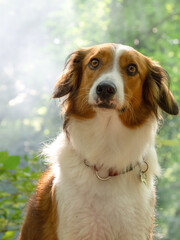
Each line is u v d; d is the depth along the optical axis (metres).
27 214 5.14
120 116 4.60
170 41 17.23
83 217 4.48
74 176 4.61
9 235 5.68
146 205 4.63
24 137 17.22
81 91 4.70
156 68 5.06
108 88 4.37
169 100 5.00
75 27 17.23
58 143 4.95
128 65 4.64
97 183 4.55
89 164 4.64
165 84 5.09
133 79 4.66
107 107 4.45
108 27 16.97
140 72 4.75
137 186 4.66
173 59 16.42
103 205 4.50
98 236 4.50
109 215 4.48
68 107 4.80
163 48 17.69
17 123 17.66
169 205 15.23
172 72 16.09
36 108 17.58
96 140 4.64
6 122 17.67
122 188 4.57
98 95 4.41
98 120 4.61
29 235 5.04
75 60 4.93
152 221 4.75
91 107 4.60
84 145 4.67
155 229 5.13
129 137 4.69
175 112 5.00
